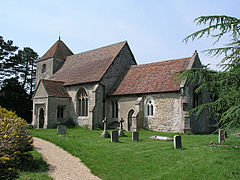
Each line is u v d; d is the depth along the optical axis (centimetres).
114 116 2648
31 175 772
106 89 2700
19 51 5431
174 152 1166
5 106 3859
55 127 2720
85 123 2672
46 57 3916
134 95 2453
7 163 703
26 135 997
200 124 2262
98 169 882
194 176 787
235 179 757
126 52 3039
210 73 868
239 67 790
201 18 812
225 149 1234
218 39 806
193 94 2234
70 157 1077
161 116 2227
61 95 2831
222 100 826
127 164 948
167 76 2380
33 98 2941
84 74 2934
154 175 811
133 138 1562
